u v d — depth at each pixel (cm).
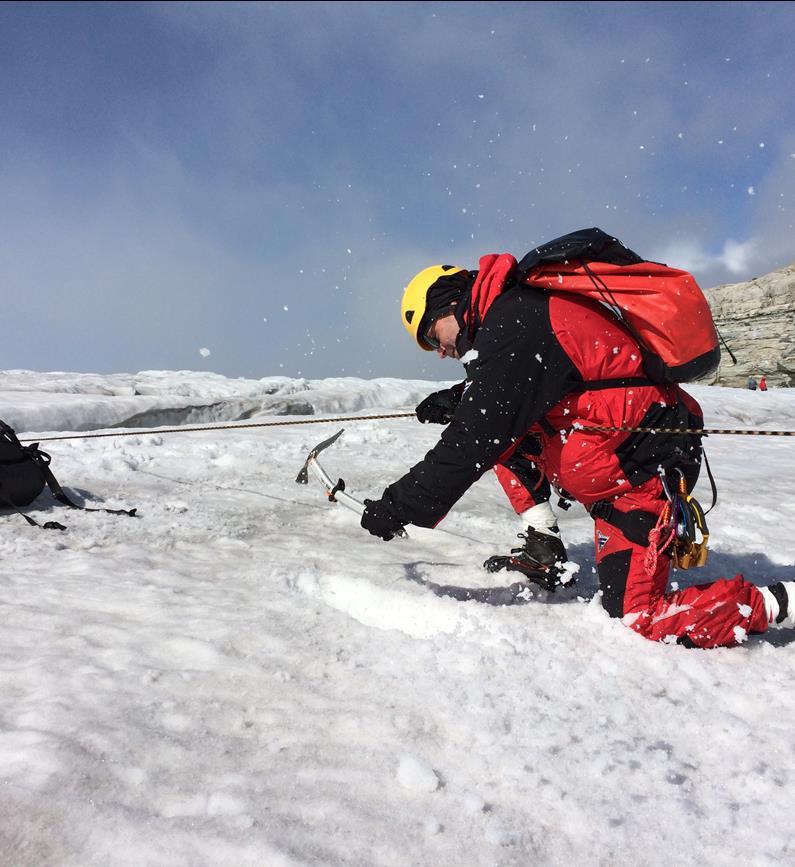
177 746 152
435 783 143
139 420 841
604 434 209
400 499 224
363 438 751
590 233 209
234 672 191
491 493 515
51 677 181
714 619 210
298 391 1207
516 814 137
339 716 170
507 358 207
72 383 1046
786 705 184
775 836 132
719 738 167
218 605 242
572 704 181
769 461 805
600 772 150
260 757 151
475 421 212
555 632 223
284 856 118
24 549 305
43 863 116
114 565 288
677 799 142
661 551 210
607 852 127
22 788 132
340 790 141
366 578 272
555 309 208
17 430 740
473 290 220
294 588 272
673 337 198
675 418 213
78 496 421
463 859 124
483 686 188
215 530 357
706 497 547
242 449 629
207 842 121
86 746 148
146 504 414
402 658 206
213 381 1193
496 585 273
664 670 201
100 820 125
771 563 335
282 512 414
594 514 223
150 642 208
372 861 121
